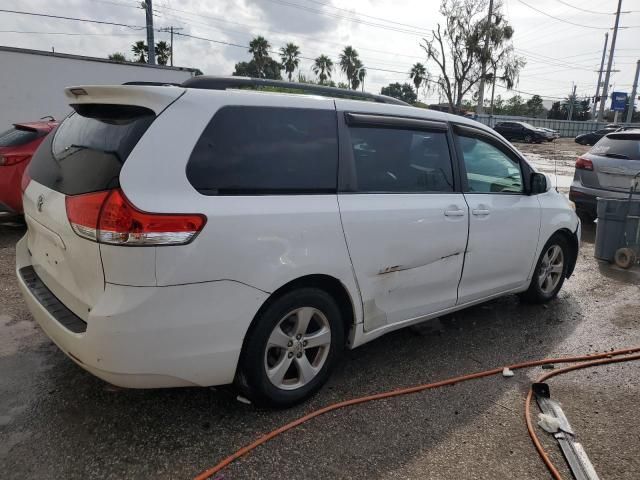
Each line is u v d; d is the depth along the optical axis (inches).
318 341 122.9
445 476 101.7
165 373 99.7
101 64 613.0
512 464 106.2
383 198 130.8
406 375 140.4
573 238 201.3
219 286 101.3
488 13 1023.6
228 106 108.5
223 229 100.8
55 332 105.8
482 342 164.1
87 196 97.2
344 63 2034.9
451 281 151.4
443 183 148.9
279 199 111.3
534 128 1492.4
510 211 166.9
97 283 96.9
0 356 139.5
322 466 102.3
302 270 112.6
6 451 102.0
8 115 569.9
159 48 1745.8
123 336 94.4
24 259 135.1
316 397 127.0
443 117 153.0
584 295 214.8
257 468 100.5
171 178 98.2
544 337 169.9
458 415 122.6
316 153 120.3
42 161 124.1
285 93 124.3
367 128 132.2
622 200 256.5
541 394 131.3
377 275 129.6
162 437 108.3
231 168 106.1
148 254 93.6
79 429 109.7
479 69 1042.1
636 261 256.8
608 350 161.6
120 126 103.2
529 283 186.2
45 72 581.0
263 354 112.0
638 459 109.3
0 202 259.3
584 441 114.7
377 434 113.5
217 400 122.7
